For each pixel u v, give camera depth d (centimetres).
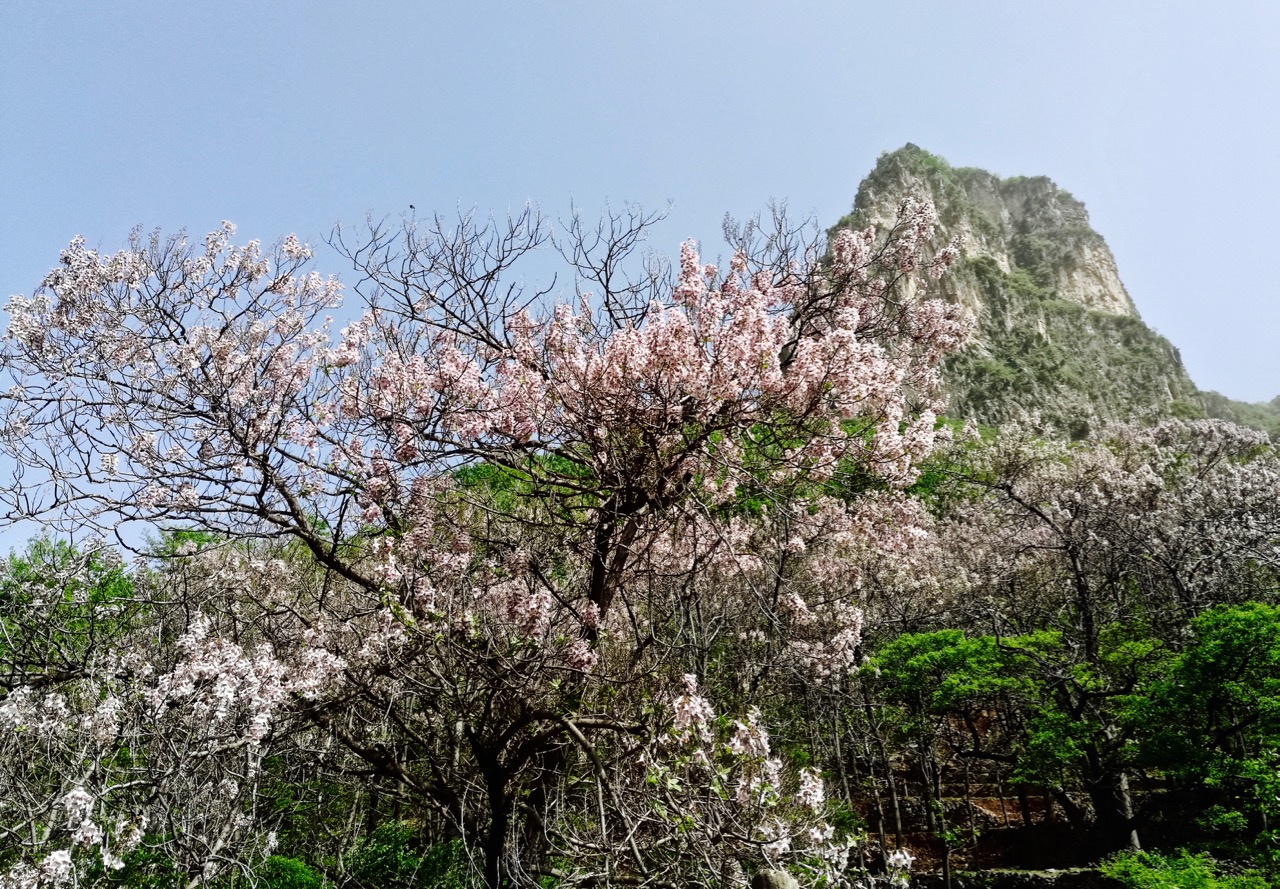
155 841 538
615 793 529
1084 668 1248
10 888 368
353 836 834
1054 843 1454
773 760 533
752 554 908
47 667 651
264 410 656
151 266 689
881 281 1073
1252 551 1466
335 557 715
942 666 1298
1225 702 1007
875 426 737
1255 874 845
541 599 644
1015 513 1939
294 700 597
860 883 615
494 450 700
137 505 620
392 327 764
